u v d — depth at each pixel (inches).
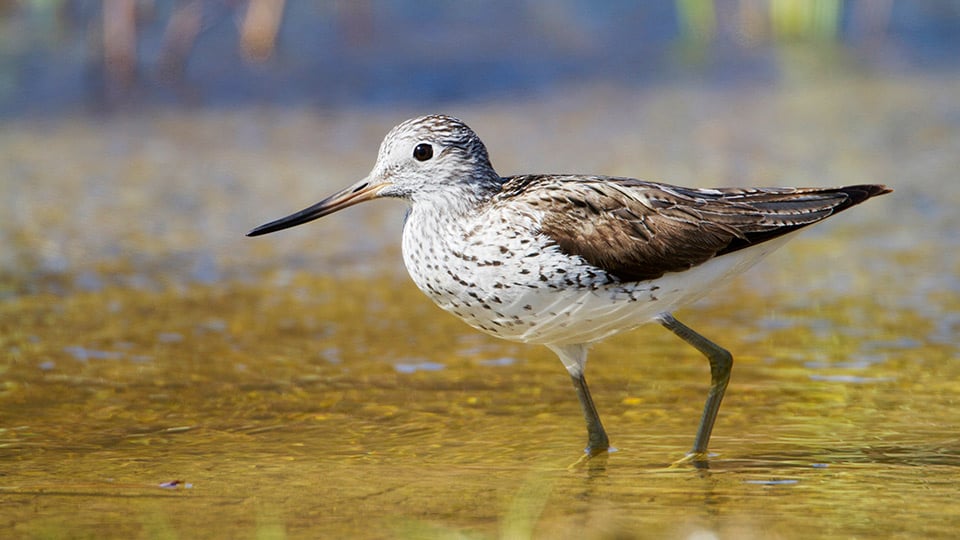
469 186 403.9
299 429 425.7
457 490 367.9
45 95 890.7
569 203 394.3
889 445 404.2
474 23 1074.1
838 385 462.6
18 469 383.6
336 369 488.7
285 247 655.1
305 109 898.1
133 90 910.4
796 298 575.2
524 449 407.2
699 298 416.8
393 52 1003.3
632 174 761.0
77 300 570.6
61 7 991.0
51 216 686.5
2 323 536.4
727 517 344.5
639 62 1029.8
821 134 852.0
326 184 745.0
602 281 393.4
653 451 404.5
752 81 997.8
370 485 371.9
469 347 515.8
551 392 464.4
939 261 624.4
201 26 968.9
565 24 1085.1
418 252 407.2
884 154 805.9
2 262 617.3
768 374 476.7
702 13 1070.4
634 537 331.0
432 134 405.4
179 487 368.8
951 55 1065.5
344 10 1021.8
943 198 722.2
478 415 440.5
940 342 510.3
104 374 479.8
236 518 343.9
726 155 802.8
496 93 946.7
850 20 1139.9
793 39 1104.2
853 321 540.7
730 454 399.5
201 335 528.1
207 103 901.2
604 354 504.7
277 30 971.9
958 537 329.7
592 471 386.3
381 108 906.7
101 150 802.2
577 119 890.1
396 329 538.0
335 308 565.9
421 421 434.0
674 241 396.8
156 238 661.3
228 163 783.1
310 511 349.4
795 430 419.8
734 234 402.6
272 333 531.5
